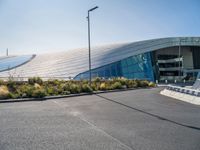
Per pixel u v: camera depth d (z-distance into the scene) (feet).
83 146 20.57
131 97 66.54
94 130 26.71
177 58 245.86
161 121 32.14
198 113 39.01
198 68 247.50
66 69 188.03
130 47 206.28
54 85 92.79
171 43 225.15
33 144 21.02
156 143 21.75
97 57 197.77
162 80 226.17
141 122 31.37
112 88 97.81
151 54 213.05
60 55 228.43
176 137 23.89
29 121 31.58
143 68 201.77
